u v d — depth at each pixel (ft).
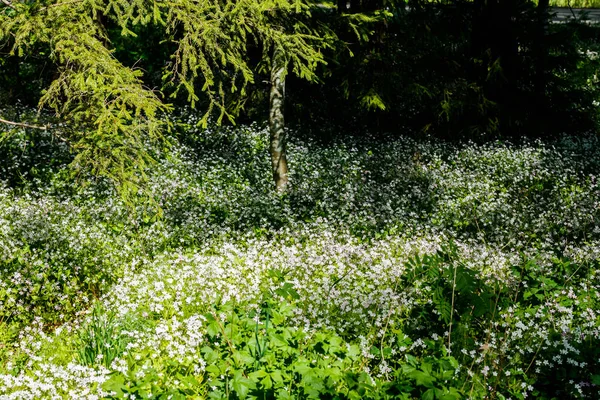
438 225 33.22
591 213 34.12
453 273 20.75
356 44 40.83
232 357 14.87
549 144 46.39
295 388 14.96
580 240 31.96
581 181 40.47
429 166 41.57
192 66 22.75
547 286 22.82
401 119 48.55
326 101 47.37
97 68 20.85
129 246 29.43
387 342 20.86
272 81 35.86
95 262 27.96
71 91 21.44
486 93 44.80
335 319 22.65
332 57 40.63
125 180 22.70
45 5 20.72
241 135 44.37
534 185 39.27
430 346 17.29
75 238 29.66
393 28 43.01
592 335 20.90
